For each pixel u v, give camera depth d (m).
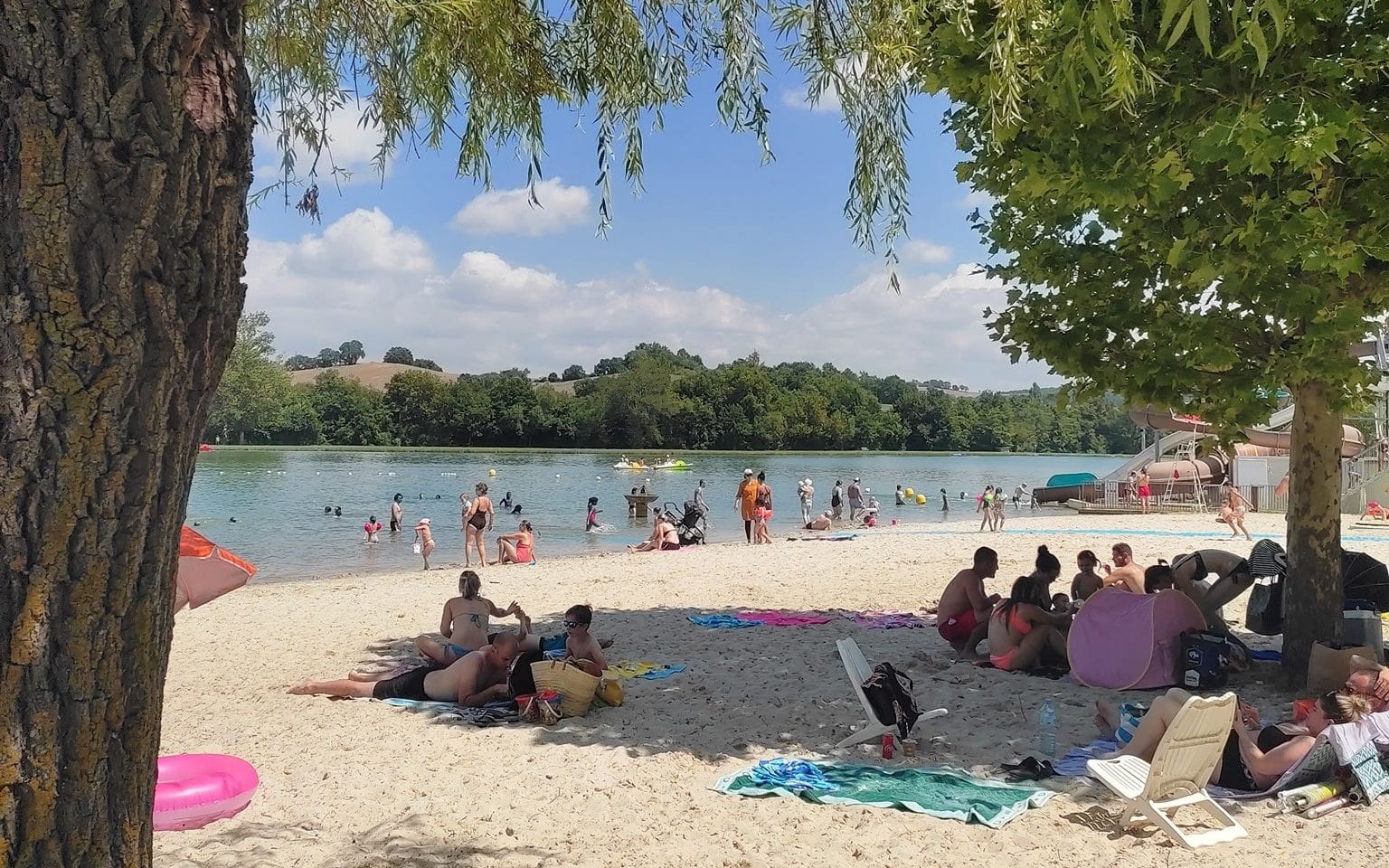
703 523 26.41
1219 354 7.12
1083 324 7.99
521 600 14.62
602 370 156.75
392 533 27.55
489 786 6.18
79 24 1.94
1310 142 5.54
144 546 2.23
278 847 5.11
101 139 1.98
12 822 2.13
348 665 10.26
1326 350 7.01
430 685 8.49
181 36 2.05
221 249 2.21
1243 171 6.33
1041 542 22.48
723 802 5.84
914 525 30.53
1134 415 20.58
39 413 2.03
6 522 2.05
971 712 7.77
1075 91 4.40
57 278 1.99
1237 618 12.13
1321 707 5.86
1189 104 6.53
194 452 2.31
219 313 2.24
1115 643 8.51
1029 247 8.16
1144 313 7.83
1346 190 6.94
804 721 7.65
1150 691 8.30
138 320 2.08
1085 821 5.45
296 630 12.29
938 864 4.94
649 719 7.75
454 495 42.94
